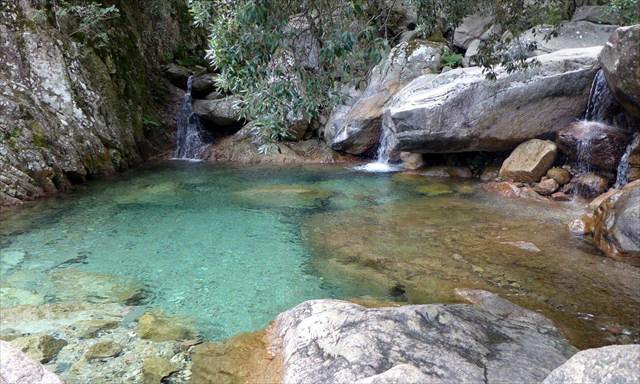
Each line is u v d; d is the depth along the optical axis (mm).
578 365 1850
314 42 3494
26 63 9289
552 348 3146
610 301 4219
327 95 3312
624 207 5336
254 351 3473
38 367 2426
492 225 6398
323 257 5496
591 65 8023
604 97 7902
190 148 12609
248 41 2912
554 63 8125
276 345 3508
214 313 4215
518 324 3541
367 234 6211
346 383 2650
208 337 3777
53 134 9055
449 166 9797
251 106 3207
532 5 5180
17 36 9305
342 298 4441
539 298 4301
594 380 1770
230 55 2982
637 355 1765
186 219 7062
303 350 3139
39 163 8477
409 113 8812
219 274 5094
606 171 7586
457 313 3496
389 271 5023
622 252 5113
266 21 2844
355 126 11102
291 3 3039
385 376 2201
